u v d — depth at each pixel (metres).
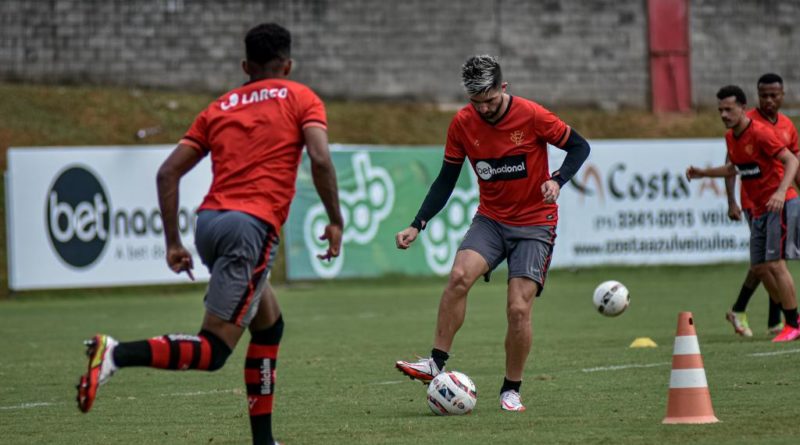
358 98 102.12
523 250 26.22
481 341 43.41
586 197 80.06
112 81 99.19
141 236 74.00
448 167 27.22
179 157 20.48
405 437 22.50
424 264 79.31
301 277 76.12
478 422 24.14
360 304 64.62
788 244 39.00
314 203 76.62
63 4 98.62
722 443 20.55
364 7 102.06
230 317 19.45
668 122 104.81
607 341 41.84
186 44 100.12
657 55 106.38
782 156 37.94
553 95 104.56
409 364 25.89
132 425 25.52
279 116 20.08
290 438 22.86
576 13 105.00
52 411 28.16
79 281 72.81
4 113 91.81
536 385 30.23
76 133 91.56
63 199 72.88
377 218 77.88
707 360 34.06
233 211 19.62
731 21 108.12
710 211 82.25
